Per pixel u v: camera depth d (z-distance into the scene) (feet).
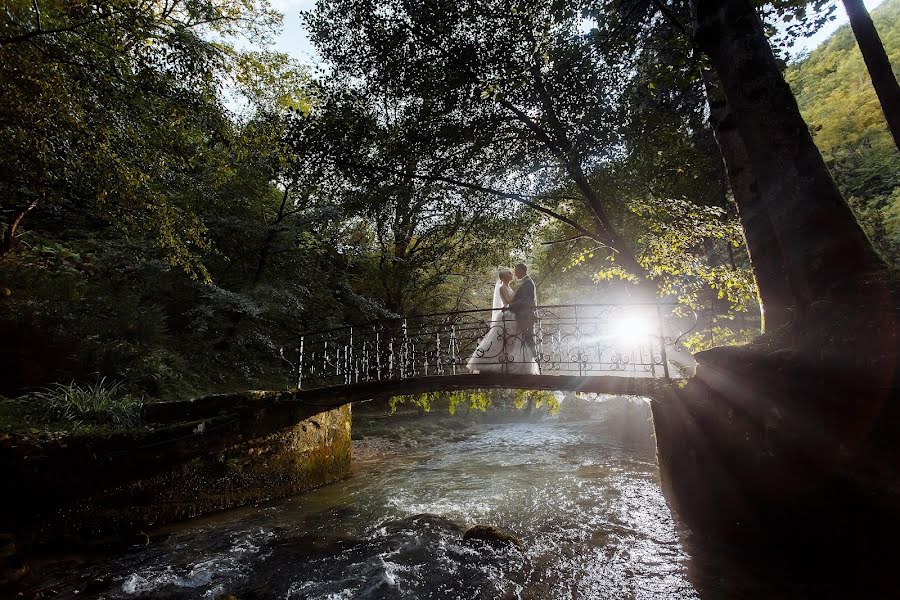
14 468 15.55
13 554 13.12
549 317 21.52
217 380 32.55
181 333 33.96
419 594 11.76
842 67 71.46
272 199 47.55
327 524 18.33
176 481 19.11
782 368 11.44
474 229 45.62
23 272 24.17
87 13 16.67
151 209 22.09
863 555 9.39
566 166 33.96
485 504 20.44
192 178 32.04
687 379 16.11
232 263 40.37
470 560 13.94
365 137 37.60
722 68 14.10
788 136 12.73
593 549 14.34
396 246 63.10
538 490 22.44
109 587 12.64
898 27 71.31
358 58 36.52
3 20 15.29
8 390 20.16
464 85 34.60
